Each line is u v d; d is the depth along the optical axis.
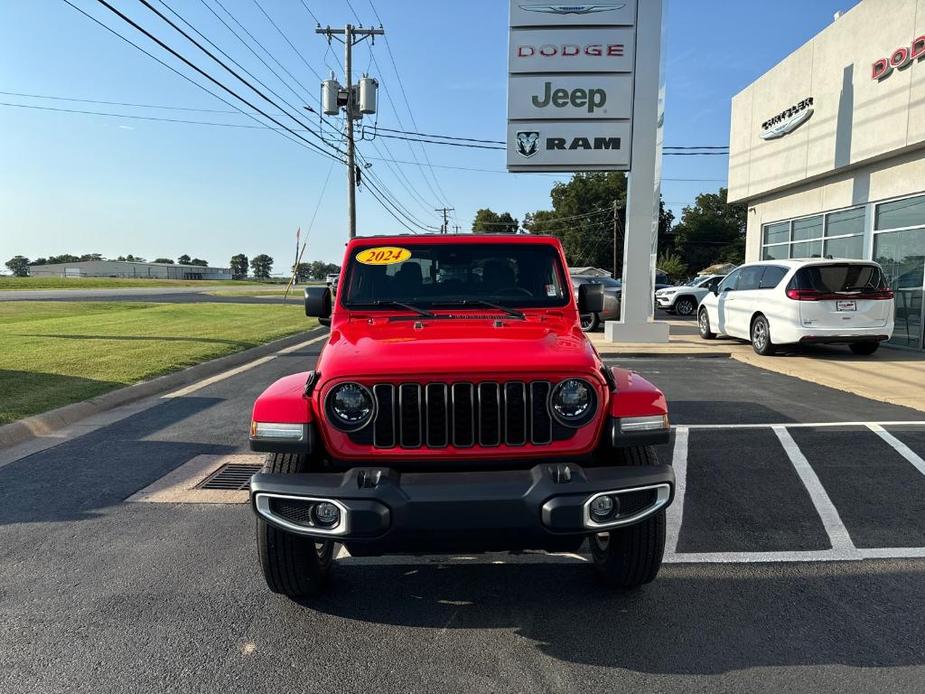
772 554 3.92
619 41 13.43
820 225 14.95
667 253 67.81
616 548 3.37
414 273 4.30
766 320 11.42
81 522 4.46
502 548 2.97
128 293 43.94
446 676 2.77
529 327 3.86
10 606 3.35
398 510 2.76
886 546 4.01
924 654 2.88
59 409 7.29
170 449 6.19
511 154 13.83
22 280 67.00
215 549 4.04
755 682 2.70
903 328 12.37
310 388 3.19
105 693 2.65
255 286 71.25
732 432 6.56
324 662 2.88
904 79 11.45
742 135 17.72
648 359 11.95
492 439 3.05
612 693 2.64
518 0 13.49
